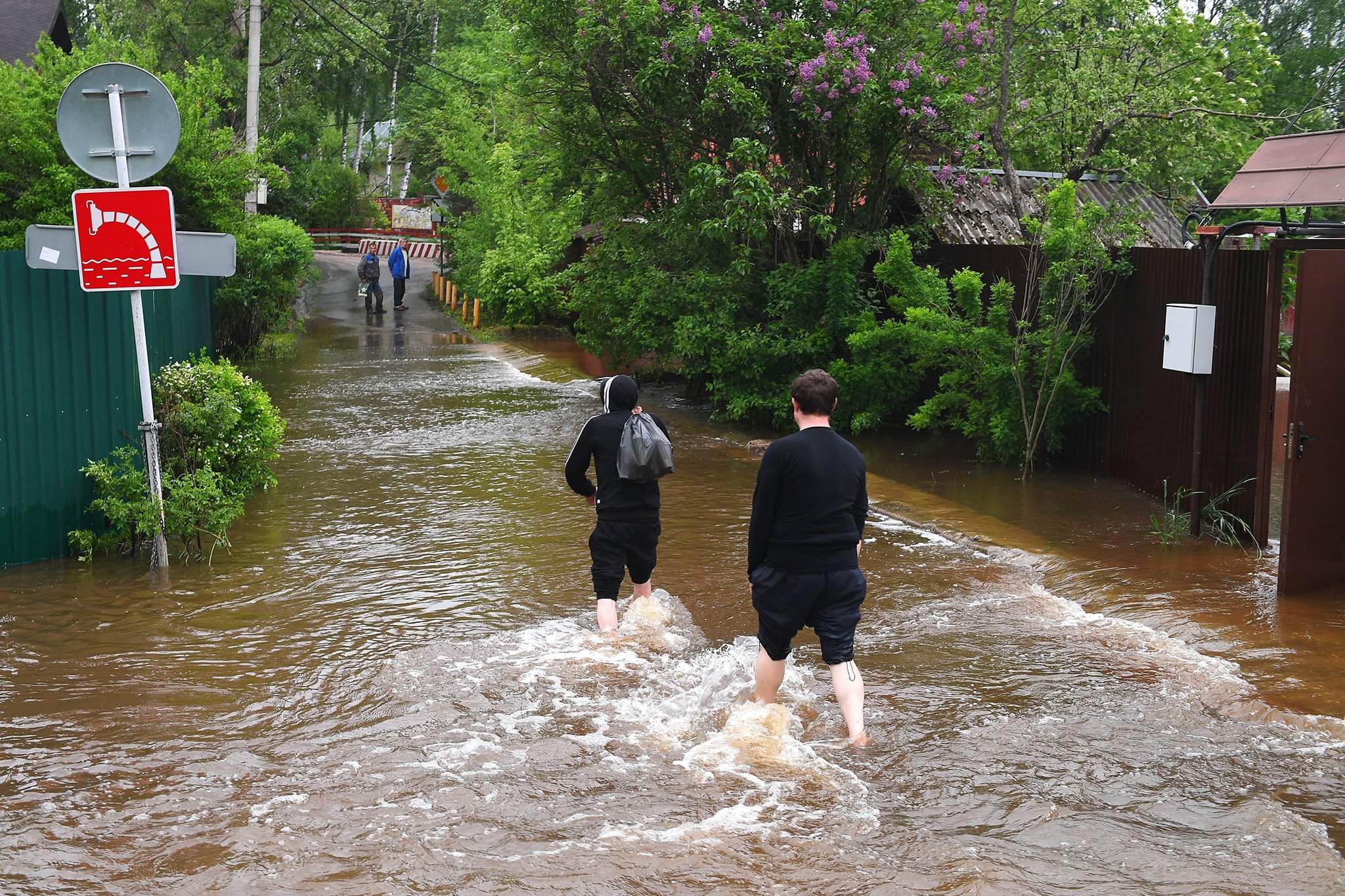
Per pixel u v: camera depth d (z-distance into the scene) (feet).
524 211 93.50
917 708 18.02
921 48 46.75
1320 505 23.84
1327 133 26.35
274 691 18.93
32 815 14.52
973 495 34.32
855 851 13.50
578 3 47.65
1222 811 14.44
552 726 17.46
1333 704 17.94
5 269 25.57
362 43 132.87
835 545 16.58
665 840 13.76
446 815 14.48
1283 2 92.68
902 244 39.78
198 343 51.88
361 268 101.86
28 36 72.33
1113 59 58.23
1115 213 36.32
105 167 25.12
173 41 112.57
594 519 31.24
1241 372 28.48
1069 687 18.88
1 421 25.73
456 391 57.98
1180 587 24.49
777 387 46.06
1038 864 13.09
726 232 45.78
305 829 14.10
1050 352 36.19
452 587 24.93
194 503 26.58
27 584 24.97
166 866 13.20
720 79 43.52
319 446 42.73
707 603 23.89
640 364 65.72
